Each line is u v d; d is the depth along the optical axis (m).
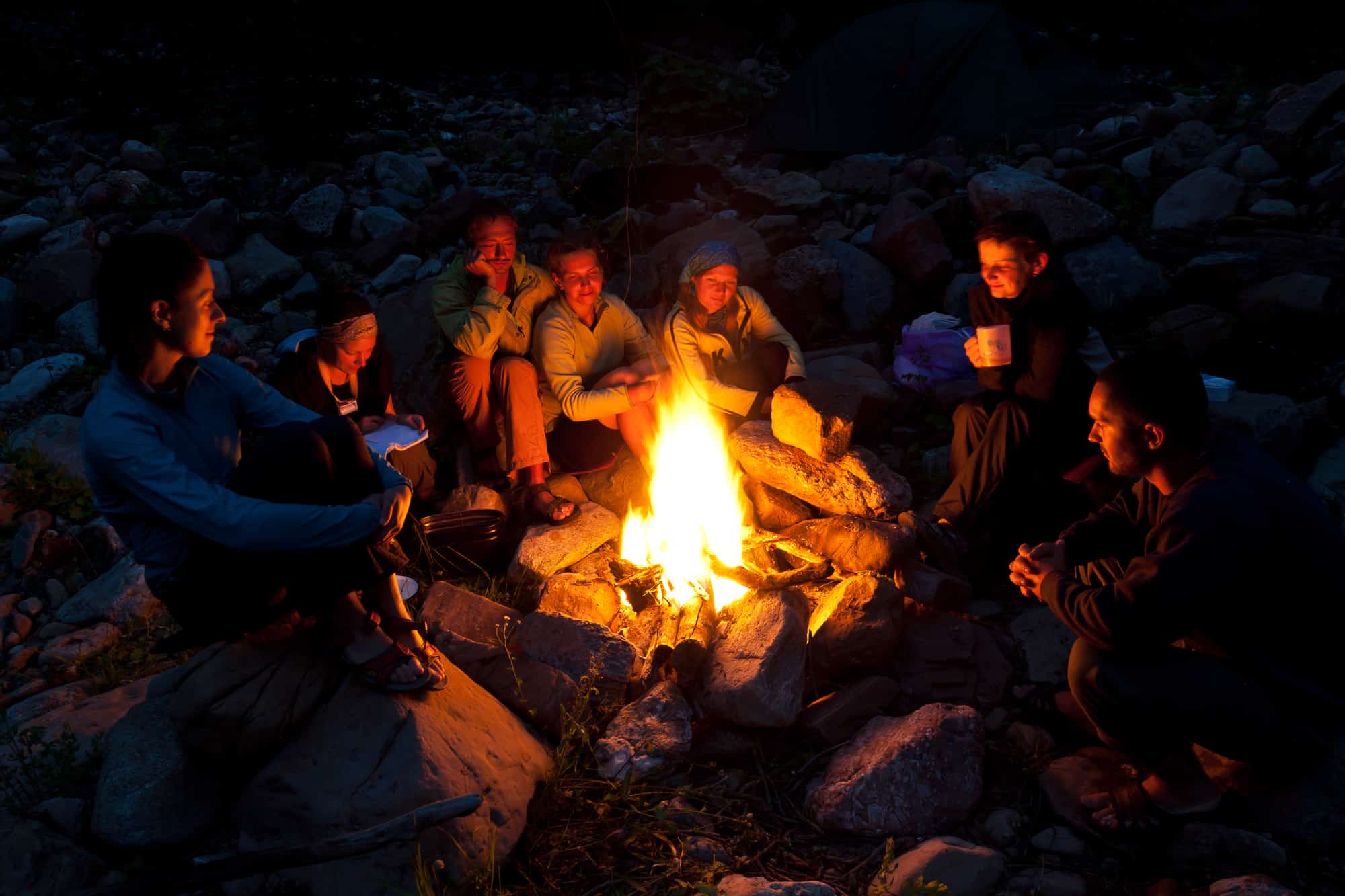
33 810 2.78
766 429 4.29
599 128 8.44
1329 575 2.51
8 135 7.09
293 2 9.41
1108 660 2.64
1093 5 9.79
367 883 2.50
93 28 9.43
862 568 3.67
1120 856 2.68
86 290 5.41
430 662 2.88
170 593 2.54
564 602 3.62
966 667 3.34
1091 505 3.85
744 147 7.73
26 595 4.02
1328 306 4.66
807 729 3.18
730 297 4.36
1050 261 3.62
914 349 4.92
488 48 10.59
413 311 5.21
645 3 10.73
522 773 2.86
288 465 2.52
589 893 2.63
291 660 2.74
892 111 7.41
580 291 4.20
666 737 3.06
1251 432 3.98
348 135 7.59
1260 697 2.57
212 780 2.74
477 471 4.45
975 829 2.81
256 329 5.43
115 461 2.39
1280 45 8.88
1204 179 5.64
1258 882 2.39
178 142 7.21
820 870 2.69
